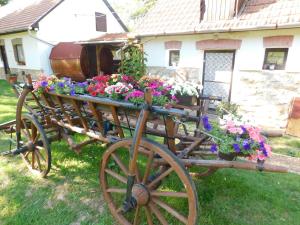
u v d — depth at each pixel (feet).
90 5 46.78
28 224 8.21
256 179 11.00
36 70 40.83
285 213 8.73
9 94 31.30
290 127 18.47
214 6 22.41
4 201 9.38
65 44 38.78
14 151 10.83
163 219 7.30
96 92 8.44
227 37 21.66
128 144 7.10
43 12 39.81
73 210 8.93
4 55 49.44
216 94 24.13
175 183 10.40
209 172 9.64
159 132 9.53
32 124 10.80
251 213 8.72
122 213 8.25
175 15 26.71
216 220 8.32
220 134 7.27
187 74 25.17
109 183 10.38
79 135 15.20
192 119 8.80
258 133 6.88
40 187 10.30
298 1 19.65
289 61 19.13
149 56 27.73
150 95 6.41
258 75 20.97
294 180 11.00
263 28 18.69
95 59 38.45
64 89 9.02
